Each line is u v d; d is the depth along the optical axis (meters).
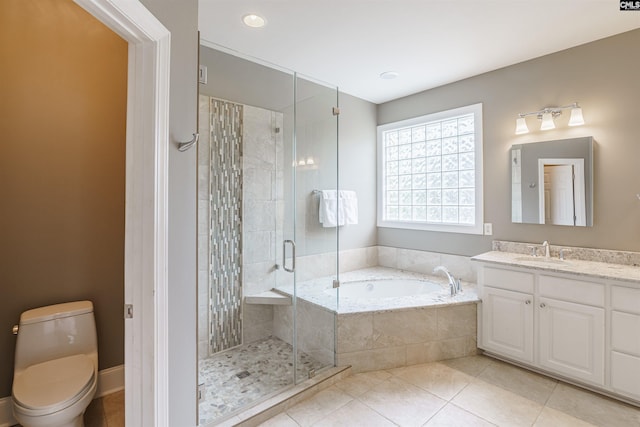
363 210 3.93
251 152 2.79
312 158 2.91
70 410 1.53
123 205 2.29
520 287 2.40
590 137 2.50
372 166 4.02
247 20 2.20
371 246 4.02
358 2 2.00
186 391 1.51
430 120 3.55
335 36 2.42
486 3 2.01
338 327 2.36
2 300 1.88
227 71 2.63
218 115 2.59
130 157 1.28
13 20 1.91
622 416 1.88
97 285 2.20
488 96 3.09
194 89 1.57
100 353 2.21
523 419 1.87
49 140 2.03
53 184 2.04
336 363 2.37
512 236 2.97
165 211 1.33
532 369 2.42
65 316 1.97
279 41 2.49
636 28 2.31
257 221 2.84
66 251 2.09
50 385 1.63
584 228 2.57
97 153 2.20
